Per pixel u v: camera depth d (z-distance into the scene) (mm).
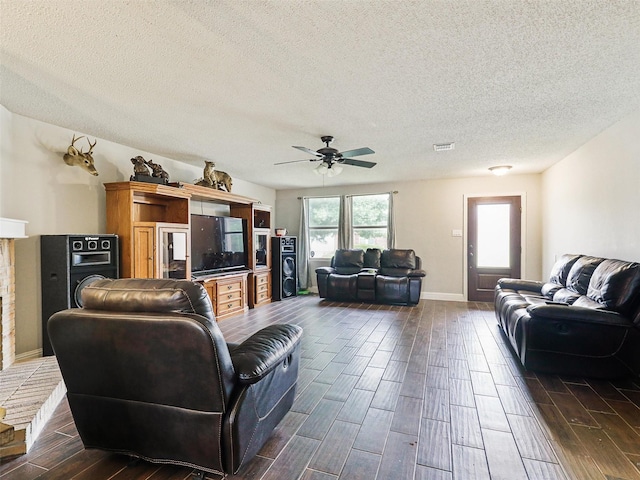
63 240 3088
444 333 4035
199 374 1474
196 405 1521
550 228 5293
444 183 6344
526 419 2105
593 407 2254
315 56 2061
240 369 1542
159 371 1519
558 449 1799
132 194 3680
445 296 6352
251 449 1625
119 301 1552
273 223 7590
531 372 2840
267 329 2041
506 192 5965
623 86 2490
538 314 2717
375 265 6445
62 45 1915
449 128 3424
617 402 2322
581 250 4070
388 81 2406
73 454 1794
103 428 1683
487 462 1696
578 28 1788
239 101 2744
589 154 3846
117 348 1536
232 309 5055
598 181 3615
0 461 1729
